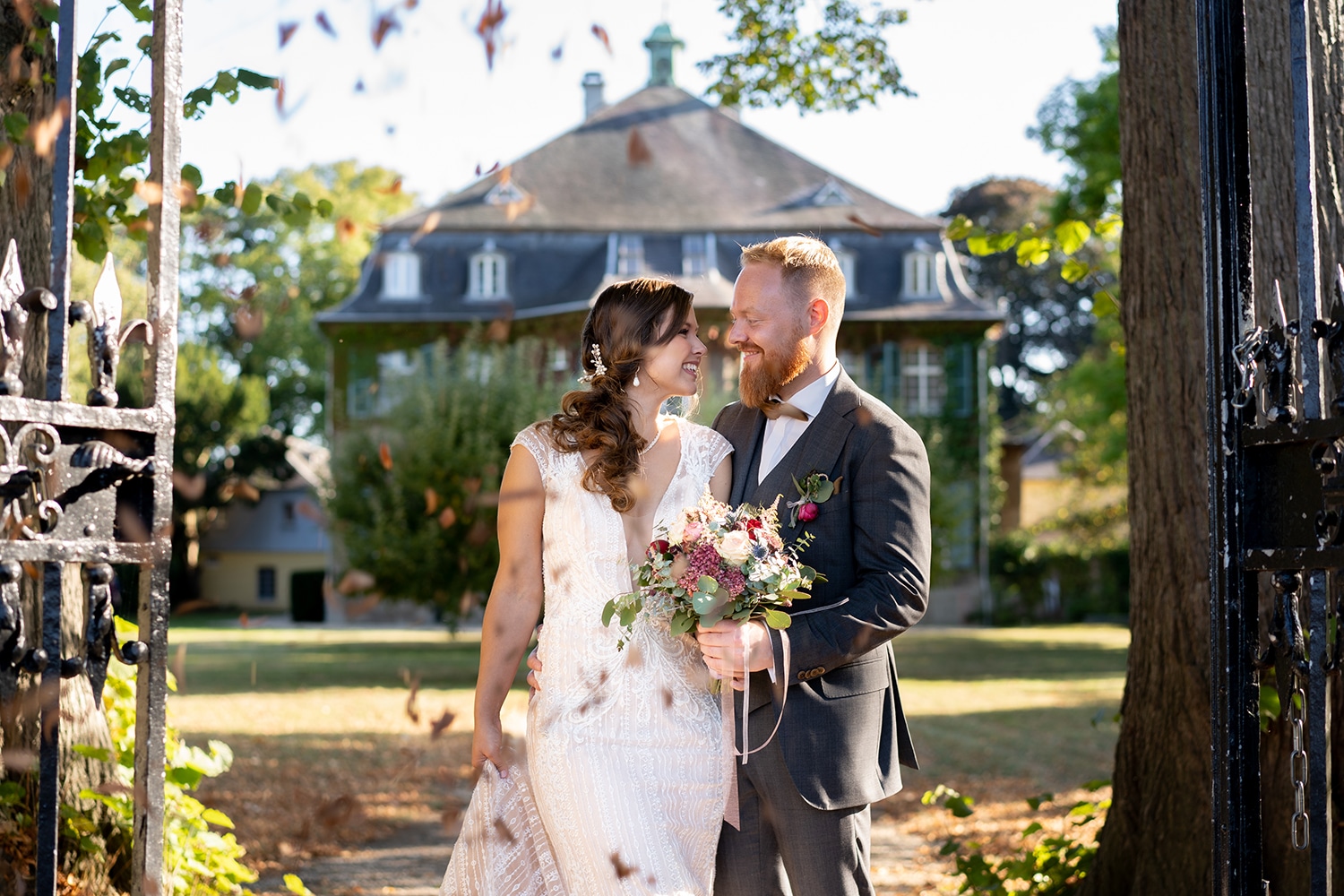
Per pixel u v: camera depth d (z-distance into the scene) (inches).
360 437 767.7
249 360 1595.7
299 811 251.6
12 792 120.6
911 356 1230.3
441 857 220.7
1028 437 1600.6
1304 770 78.5
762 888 111.8
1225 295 82.4
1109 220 233.9
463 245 1235.2
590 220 1227.2
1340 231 118.2
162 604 77.7
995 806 269.3
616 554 110.2
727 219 1222.9
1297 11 75.0
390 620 1258.0
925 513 111.0
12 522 70.4
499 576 113.5
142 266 698.2
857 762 108.9
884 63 300.2
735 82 306.7
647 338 111.8
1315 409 74.4
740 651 102.5
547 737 108.2
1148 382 141.6
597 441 110.5
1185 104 137.4
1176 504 137.9
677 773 107.8
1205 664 134.8
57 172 73.0
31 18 104.8
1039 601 1272.1
